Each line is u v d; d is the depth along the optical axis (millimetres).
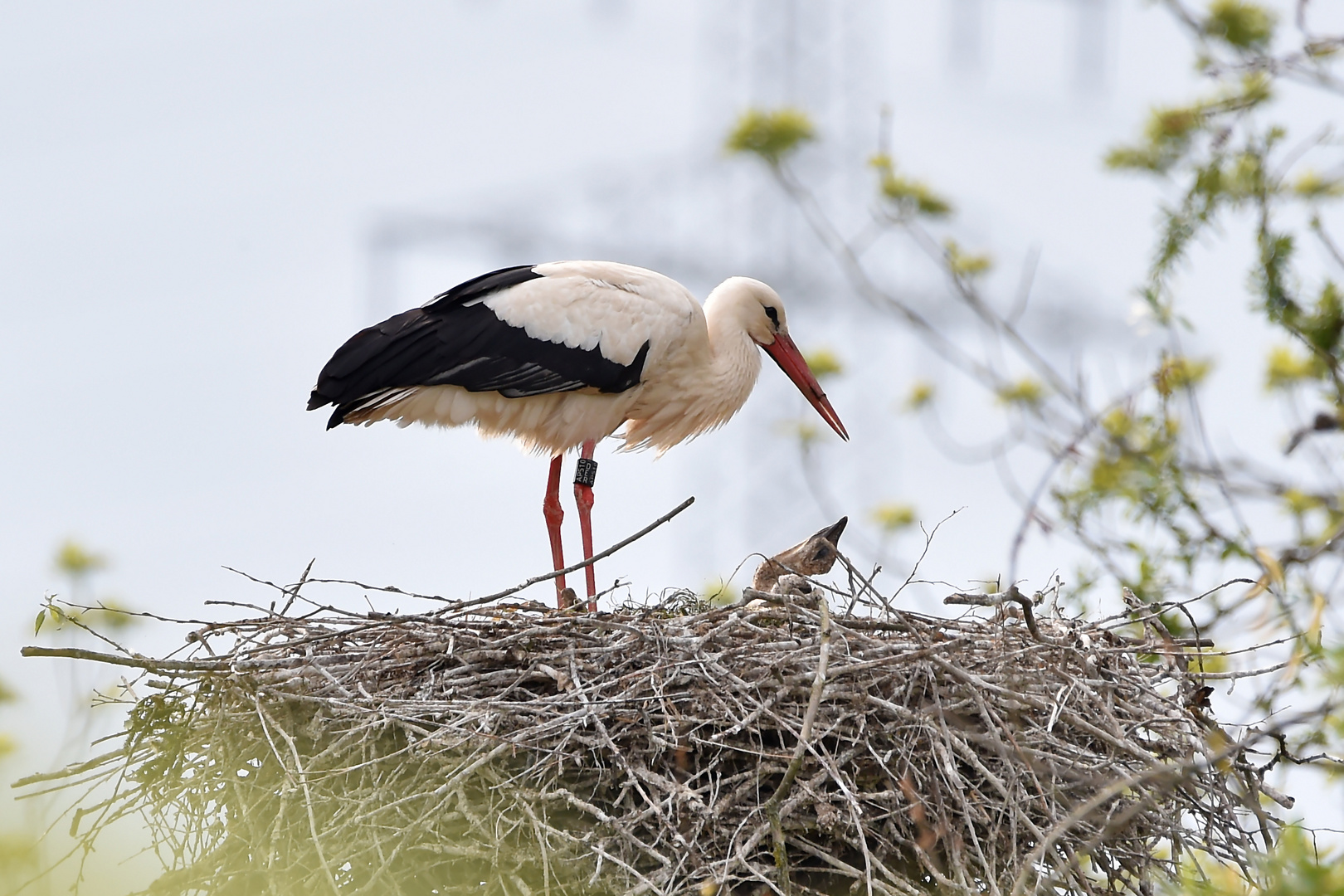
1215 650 13047
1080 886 10227
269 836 10766
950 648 10516
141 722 11438
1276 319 12172
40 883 11008
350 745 10539
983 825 10477
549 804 10359
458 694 11086
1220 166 12375
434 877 10727
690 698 10609
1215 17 12344
